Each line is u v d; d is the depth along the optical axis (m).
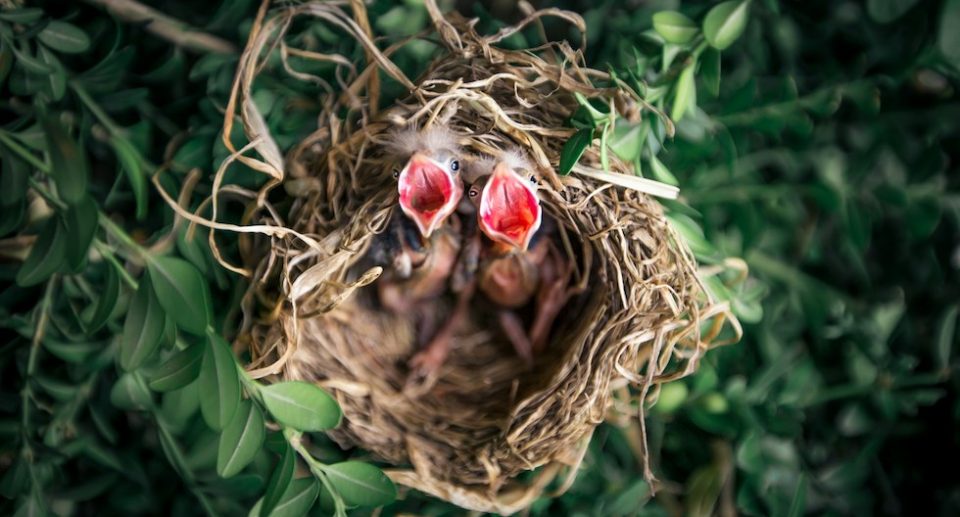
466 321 0.40
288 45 0.35
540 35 0.37
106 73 0.34
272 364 0.33
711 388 0.35
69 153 0.29
